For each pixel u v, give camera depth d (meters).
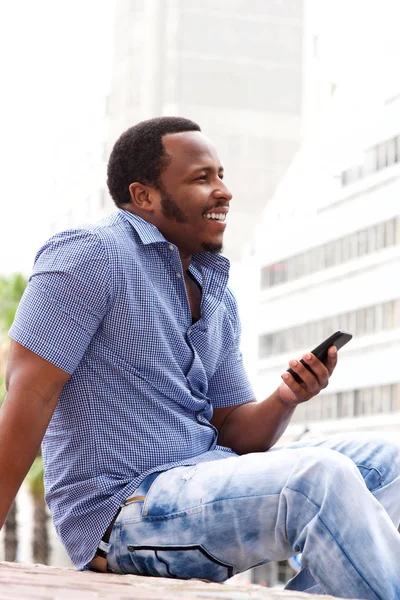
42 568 2.41
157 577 2.30
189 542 2.40
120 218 2.79
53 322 2.55
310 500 2.19
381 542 2.10
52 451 2.67
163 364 2.67
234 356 3.06
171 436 2.62
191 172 2.82
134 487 2.53
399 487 2.50
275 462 2.30
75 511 2.57
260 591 1.88
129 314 2.63
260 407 2.94
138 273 2.66
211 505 2.36
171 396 2.66
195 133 2.88
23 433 2.48
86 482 2.56
